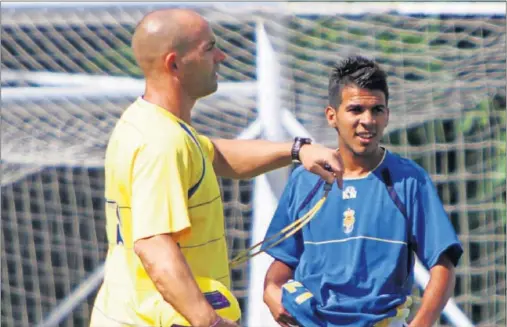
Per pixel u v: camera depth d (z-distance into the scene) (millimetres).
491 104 28375
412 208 15547
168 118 14125
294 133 24188
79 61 27438
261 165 15844
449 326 28062
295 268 16453
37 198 29594
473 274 29500
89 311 29500
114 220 14375
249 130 23953
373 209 15594
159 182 13609
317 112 25344
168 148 13750
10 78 25922
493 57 26141
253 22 25750
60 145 26578
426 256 15484
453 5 23609
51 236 29547
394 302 15383
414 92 25953
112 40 27672
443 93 26016
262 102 23984
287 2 24266
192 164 14016
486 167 28969
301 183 16141
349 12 24141
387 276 15406
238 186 28312
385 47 27047
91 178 29906
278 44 24828
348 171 15883
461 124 27641
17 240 29234
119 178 14031
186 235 13703
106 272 14570
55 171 28906
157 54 14242
